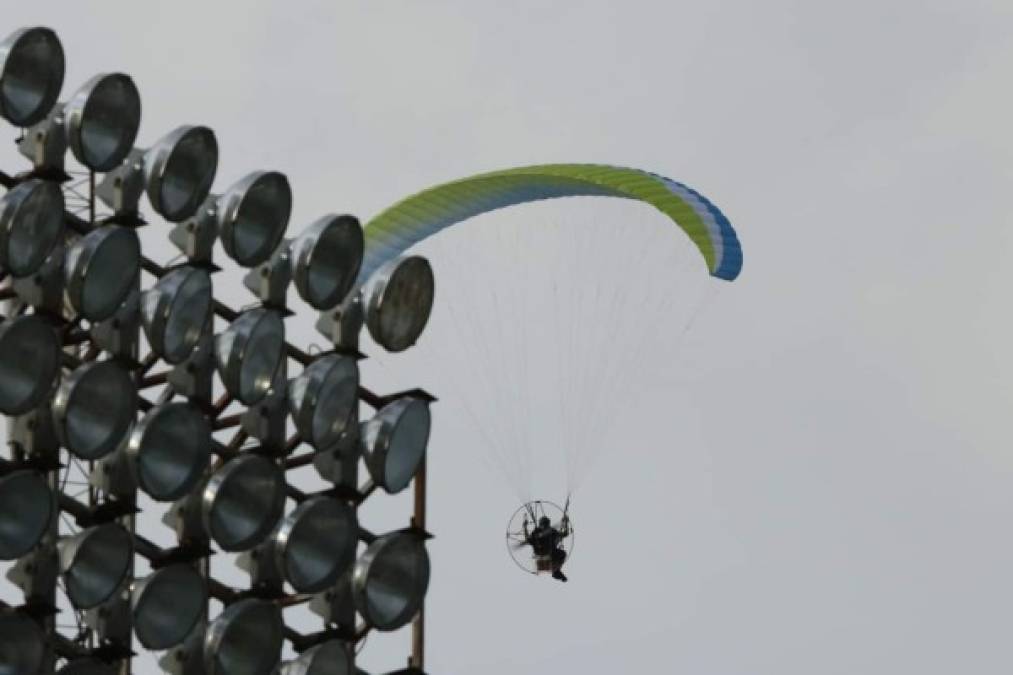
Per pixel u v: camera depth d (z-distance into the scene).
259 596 84.00
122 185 81.75
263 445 84.44
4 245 76.50
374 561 86.25
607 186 194.75
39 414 78.25
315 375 84.88
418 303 89.50
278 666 84.00
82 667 77.94
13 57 78.31
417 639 89.38
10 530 75.88
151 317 80.06
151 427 79.38
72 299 78.50
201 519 82.31
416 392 88.75
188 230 83.94
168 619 80.56
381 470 86.75
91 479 80.56
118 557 78.81
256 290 85.44
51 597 77.94
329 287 86.06
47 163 79.94
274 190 84.50
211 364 83.06
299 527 83.75
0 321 78.69
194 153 82.38
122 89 80.94
